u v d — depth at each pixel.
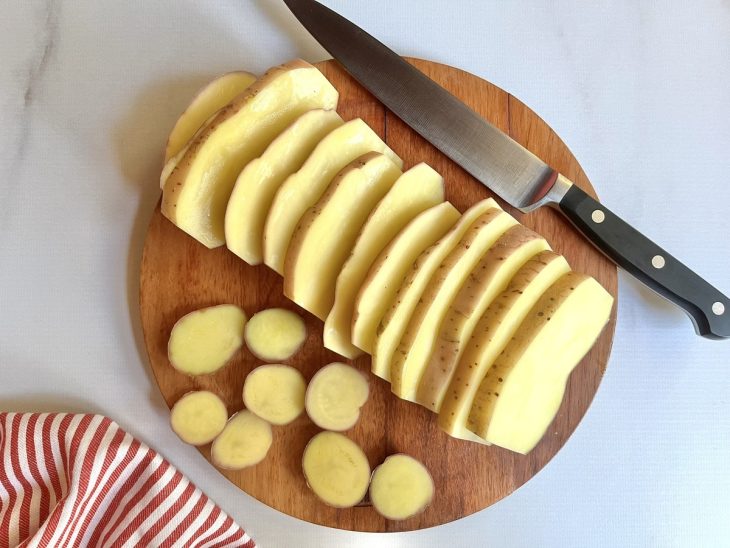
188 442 0.31
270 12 0.35
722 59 0.36
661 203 0.35
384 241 0.29
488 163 0.32
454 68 0.33
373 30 0.35
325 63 0.33
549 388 0.29
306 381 0.31
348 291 0.29
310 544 0.33
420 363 0.28
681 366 0.34
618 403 0.34
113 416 0.33
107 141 0.34
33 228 0.33
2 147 0.34
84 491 0.30
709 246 0.35
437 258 0.28
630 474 0.34
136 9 0.35
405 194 0.30
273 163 0.30
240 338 0.31
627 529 0.33
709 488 0.34
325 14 0.33
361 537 0.33
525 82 0.35
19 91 0.34
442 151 0.32
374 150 0.31
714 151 0.35
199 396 0.31
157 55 0.34
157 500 0.31
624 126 0.35
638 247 0.31
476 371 0.28
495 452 0.32
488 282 0.28
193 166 0.29
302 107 0.31
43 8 0.34
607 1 0.36
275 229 0.29
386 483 0.31
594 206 0.31
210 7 0.35
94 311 0.33
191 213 0.30
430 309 0.28
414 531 0.33
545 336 0.28
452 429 0.28
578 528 0.33
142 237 0.33
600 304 0.29
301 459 0.31
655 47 0.36
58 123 0.34
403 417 0.31
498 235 0.29
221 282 0.32
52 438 0.31
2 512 0.31
